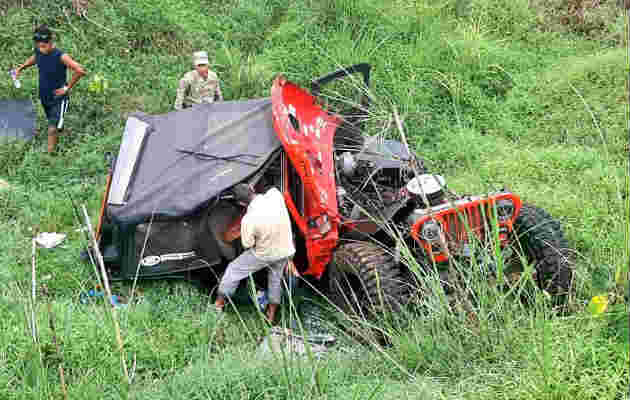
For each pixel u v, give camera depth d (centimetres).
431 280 481
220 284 566
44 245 646
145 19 1017
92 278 604
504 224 542
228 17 1073
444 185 541
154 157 627
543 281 555
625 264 490
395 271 532
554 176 745
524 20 1129
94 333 505
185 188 586
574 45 1101
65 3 1006
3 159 782
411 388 430
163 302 577
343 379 455
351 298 563
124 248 596
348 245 555
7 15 981
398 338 479
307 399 415
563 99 930
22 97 897
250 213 532
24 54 943
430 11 1084
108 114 881
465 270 494
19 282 578
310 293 619
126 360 489
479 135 880
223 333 548
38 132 838
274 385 439
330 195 575
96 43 977
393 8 1094
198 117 657
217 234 587
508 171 762
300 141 568
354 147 680
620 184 698
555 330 456
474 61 1002
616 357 426
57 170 777
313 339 539
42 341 482
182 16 1053
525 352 442
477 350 451
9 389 436
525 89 979
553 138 860
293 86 634
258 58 998
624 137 824
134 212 584
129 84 930
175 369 491
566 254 552
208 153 610
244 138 615
